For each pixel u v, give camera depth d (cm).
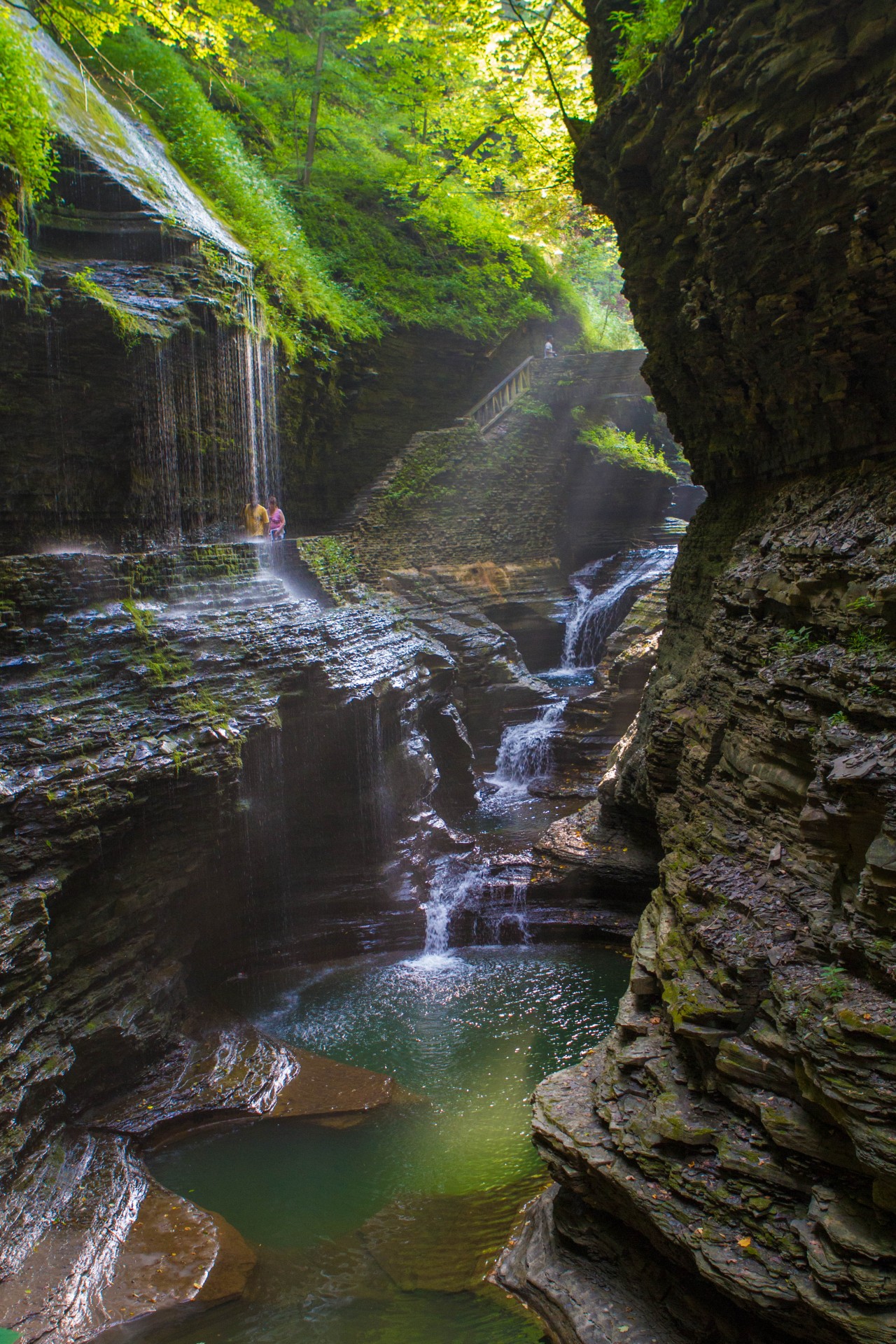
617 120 1255
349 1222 988
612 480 3350
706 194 1034
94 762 1188
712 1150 734
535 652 3017
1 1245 891
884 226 814
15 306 1452
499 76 3047
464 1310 839
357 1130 1148
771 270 989
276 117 3166
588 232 4059
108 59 2298
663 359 1435
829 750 785
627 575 3047
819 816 772
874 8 759
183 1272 895
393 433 3102
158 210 1816
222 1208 1020
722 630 1189
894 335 895
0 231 1461
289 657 1605
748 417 1265
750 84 913
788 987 722
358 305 2889
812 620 930
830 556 905
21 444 1527
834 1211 633
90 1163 1051
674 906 974
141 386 1678
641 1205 729
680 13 1046
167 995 1312
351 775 1725
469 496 3072
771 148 908
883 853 671
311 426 2620
